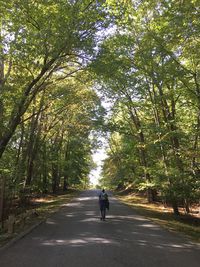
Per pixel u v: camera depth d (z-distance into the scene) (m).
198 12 13.96
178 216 22.58
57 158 47.25
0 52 17.16
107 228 14.94
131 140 33.56
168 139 22.16
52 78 25.28
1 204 15.73
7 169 21.53
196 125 22.41
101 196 18.34
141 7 17.16
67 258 8.94
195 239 13.01
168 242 11.84
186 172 21.03
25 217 15.93
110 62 17.64
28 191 27.55
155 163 28.28
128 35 19.92
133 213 22.77
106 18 16.86
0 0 15.47
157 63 19.72
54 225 15.91
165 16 14.80
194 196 19.97
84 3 16.56
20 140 28.42
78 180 66.88
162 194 21.91
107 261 8.63
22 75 19.62
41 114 31.36
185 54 17.52
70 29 15.99
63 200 35.69
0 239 11.77
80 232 13.66
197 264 8.62
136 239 12.16
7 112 21.09
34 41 16.14
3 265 8.25
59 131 46.34
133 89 23.73
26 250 10.01
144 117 31.17
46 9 15.85
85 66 18.38
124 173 46.34
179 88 19.53
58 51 17.08
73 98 28.97
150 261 8.77
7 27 17.00
